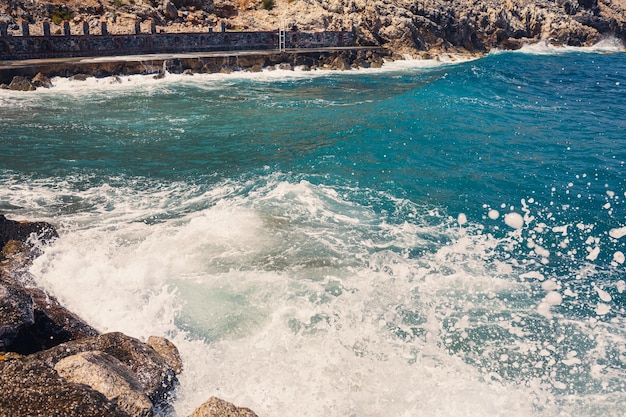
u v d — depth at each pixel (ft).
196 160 49.01
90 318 25.05
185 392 20.43
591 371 21.94
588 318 25.49
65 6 107.45
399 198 39.42
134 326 24.44
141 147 52.75
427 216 36.52
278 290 27.04
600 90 89.61
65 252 30.01
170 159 49.19
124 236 32.76
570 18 187.52
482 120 62.64
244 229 33.73
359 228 34.35
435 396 20.33
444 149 51.08
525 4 184.96
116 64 90.22
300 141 55.31
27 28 91.09
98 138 55.36
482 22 159.33
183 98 79.20
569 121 63.62
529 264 30.45
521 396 20.49
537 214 37.01
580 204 38.83
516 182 42.80
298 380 20.99
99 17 110.22
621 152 50.88
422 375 21.36
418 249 31.71
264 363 21.93
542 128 59.72
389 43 137.80
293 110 72.69
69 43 93.35
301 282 27.76
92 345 20.31
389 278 28.32
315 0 139.33
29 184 41.78
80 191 40.73
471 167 46.19
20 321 20.15
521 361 22.40
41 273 27.96
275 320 24.62
